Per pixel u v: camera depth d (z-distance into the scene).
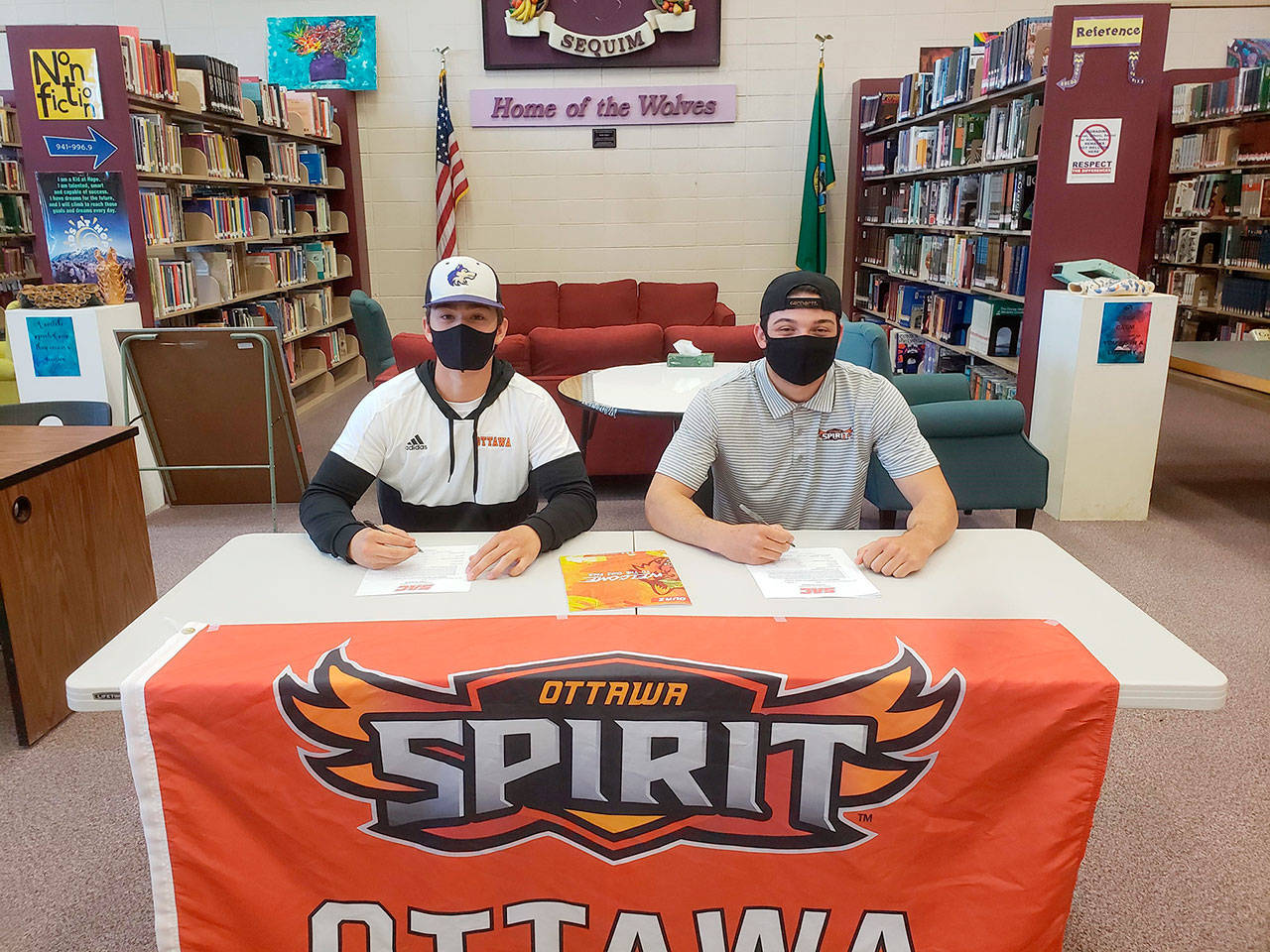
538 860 1.27
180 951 1.29
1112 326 3.91
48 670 2.51
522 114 7.30
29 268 6.77
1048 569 1.62
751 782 1.24
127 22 7.19
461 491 2.00
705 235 7.56
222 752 1.22
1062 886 1.25
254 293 5.89
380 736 1.22
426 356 4.15
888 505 3.74
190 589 1.53
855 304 7.70
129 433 2.82
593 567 1.63
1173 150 7.05
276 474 3.85
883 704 1.20
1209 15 7.22
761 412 2.00
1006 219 4.66
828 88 7.30
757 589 1.52
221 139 5.43
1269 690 2.69
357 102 7.38
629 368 3.97
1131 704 1.21
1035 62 4.18
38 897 1.90
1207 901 1.87
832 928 1.29
